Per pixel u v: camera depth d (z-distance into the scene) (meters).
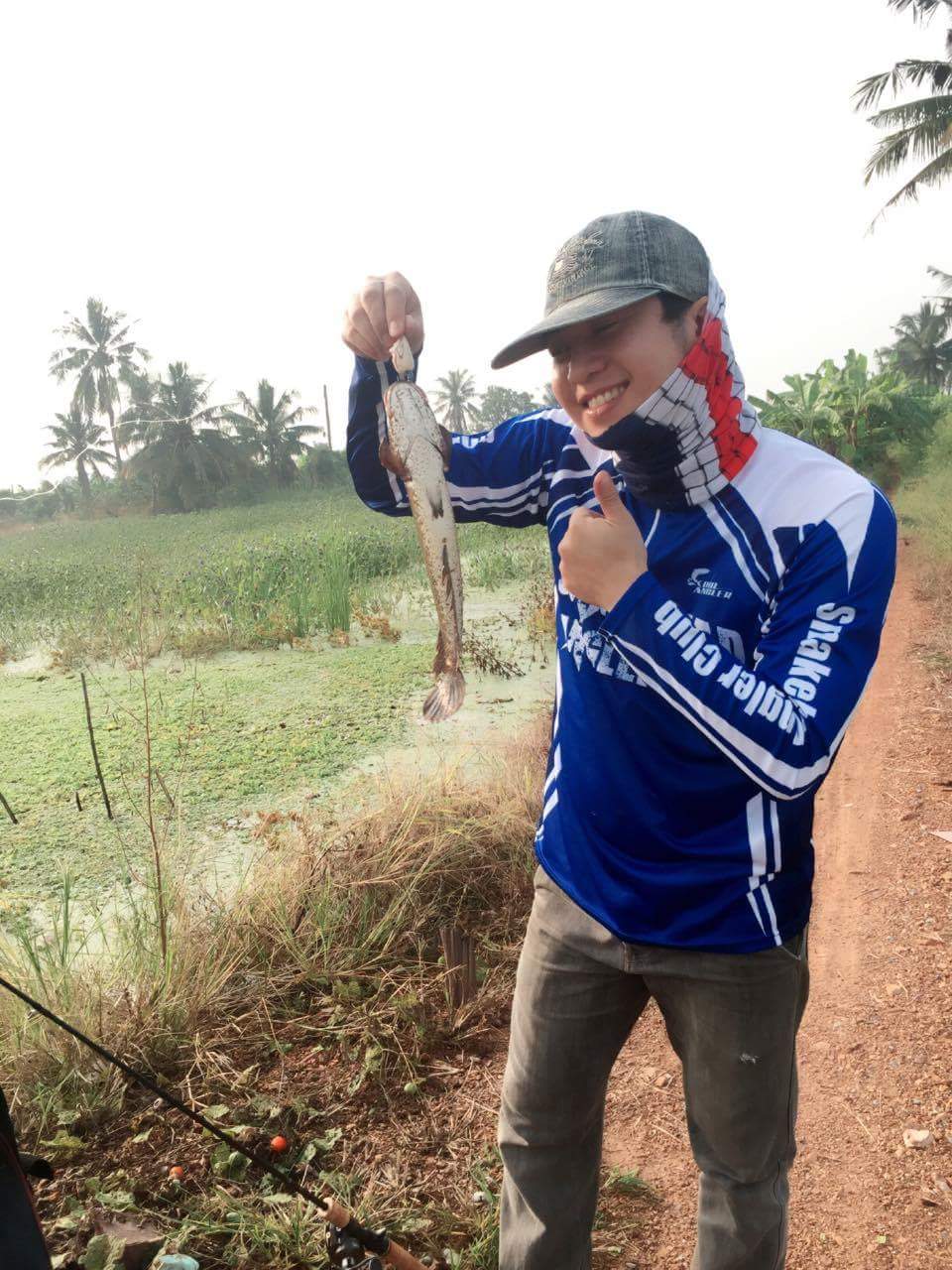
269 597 11.76
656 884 1.59
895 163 20.12
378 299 1.67
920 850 4.48
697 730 1.40
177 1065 3.17
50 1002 3.25
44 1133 2.88
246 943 3.74
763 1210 1.70
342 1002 3.47
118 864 4.92
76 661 9.79
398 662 9.04
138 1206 2.59
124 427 55.22
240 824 5.32
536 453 1.90
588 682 1.65
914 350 65.88
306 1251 2.44
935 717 6.29
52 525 53.81
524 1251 1.83
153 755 6.48
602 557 1.42
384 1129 2.90
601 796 1.63
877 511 1.47
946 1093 2.94
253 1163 2.75
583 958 1.71
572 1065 1.75
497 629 10.27
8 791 5.95
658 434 1.45
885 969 3.61
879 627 1.45
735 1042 1.61
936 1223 2.51
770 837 1.55
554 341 1.48
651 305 1.40
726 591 1.51
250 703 7.74
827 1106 2.98
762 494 1.50
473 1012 3.43
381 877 4.05
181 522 39.94
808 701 1.37
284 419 58.59
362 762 6.25
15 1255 1.64
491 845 4.43
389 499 1.93
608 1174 2.73
